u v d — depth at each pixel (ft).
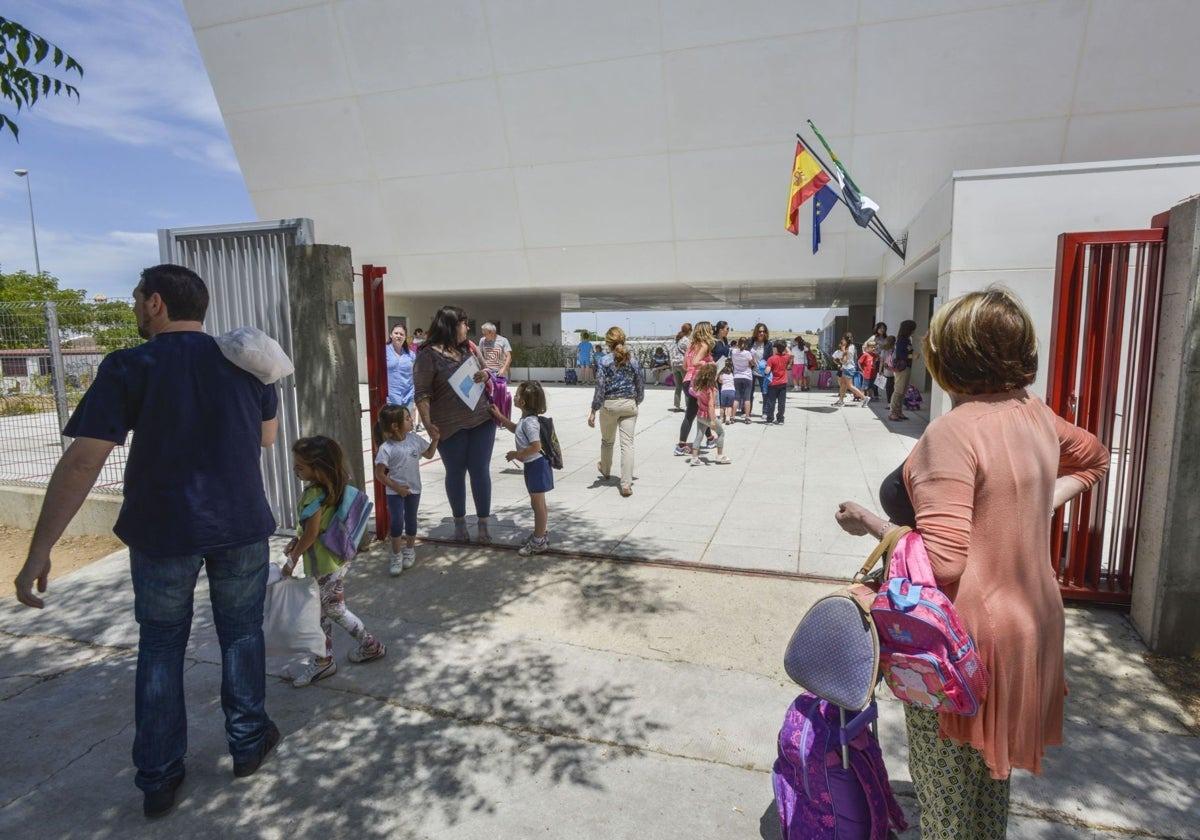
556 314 111.65
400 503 15.42
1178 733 9.51
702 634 12.75
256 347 8.71
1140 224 25.22
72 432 7.70
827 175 41.50
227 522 8.48
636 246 58.65
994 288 5.84
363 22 54.34
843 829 6.38
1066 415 13.01
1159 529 11.59
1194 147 42.93
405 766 9.19
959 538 5.24
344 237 65.00
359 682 11.29
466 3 51.72
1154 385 11.95
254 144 62.03
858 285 70.03
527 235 60.49
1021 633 5.34
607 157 55.16
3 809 8.48
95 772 9.20
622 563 16.31
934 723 5.87
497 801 8.50
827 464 27.81
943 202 29.19
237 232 17.30
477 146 57.41
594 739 9.70
